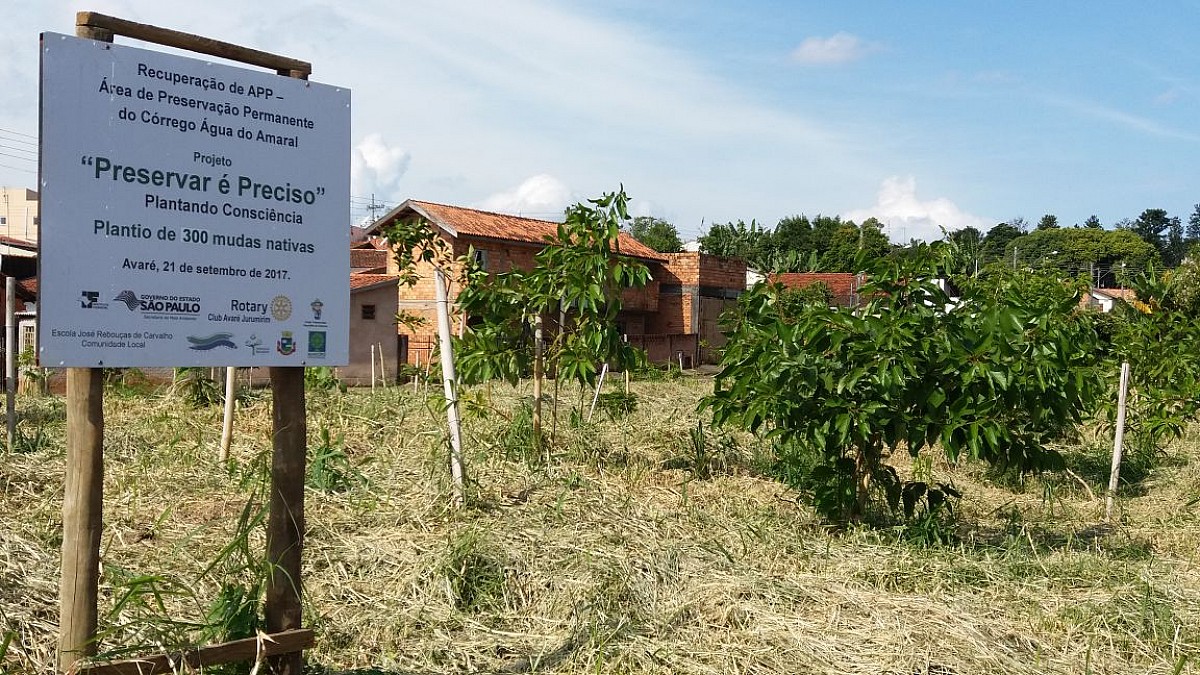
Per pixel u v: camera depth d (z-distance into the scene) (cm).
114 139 336
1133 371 1175
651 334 3516
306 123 377
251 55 369
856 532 692
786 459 957
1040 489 993
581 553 579
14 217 5978
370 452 866
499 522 638
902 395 664
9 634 363
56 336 328
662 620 505
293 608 391
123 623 420
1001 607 559
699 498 800
